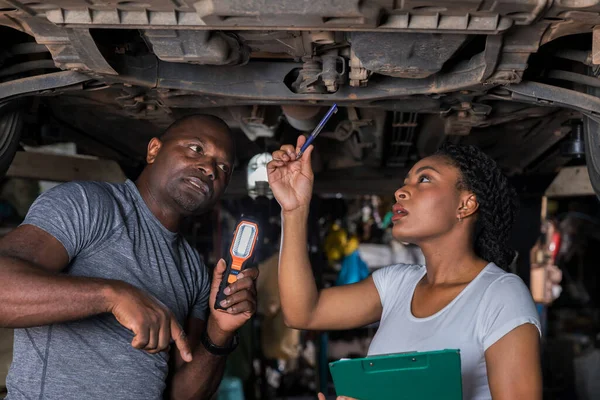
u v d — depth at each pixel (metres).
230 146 2.02
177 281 1.94
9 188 5.10
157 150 2.04
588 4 1.65
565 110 2.76
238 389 4.30
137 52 2.18
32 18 1.81
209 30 1.85
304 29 1.70
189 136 1.96
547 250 5.07
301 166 1.84
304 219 1.84
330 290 1.89
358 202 7.36
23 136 3.03
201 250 5.67
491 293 1.51
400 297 1.77
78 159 3.54
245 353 4.77
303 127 3.01
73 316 1.51
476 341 1.50
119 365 1.75
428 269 1.72
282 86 2.27
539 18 1.72
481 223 1.71
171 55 1.89
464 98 2.32
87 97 2.76
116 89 2.53
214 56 1.88
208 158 1.95
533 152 3.78
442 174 1.68
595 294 9.12
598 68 2.13
